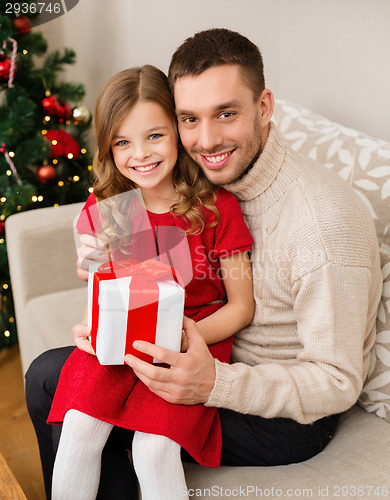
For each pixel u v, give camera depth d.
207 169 1.15
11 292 2.21
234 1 2.02
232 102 1.07
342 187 1.14
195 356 1.03
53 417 1.11
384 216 1.29
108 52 2.21
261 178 1.17
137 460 1.01
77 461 1.02
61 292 1.77
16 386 2.07
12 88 2.01
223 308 1.19
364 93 1.74
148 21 2.02
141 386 1.08
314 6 1.84
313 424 1.16
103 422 1.04
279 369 1.10
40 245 1.72
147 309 0.98
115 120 1.17
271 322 1.18
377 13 1.62
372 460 1.10
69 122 2.16
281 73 2.08
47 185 2.24
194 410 1.05
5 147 2.02
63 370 1.16
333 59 1.82
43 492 1.61
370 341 1.21
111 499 1.09
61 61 2.13
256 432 1.12
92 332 1.04
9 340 2.26
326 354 1.07
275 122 1.65
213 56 1.07
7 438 1.82
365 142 1.42
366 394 1.23
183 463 1.13
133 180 1.24
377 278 1.17
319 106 1.93
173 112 1.19
